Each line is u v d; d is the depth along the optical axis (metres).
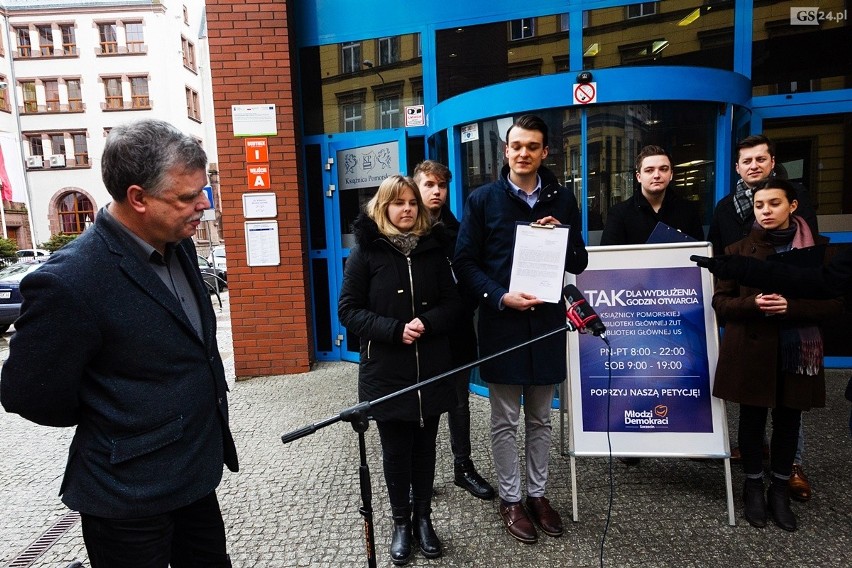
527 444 2.47
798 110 4.30
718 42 4.29
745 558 2.15
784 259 2.15
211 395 1.45
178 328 1.35
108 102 29.44
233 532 2.49
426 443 2.25
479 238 2.38
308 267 5.23
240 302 4.89
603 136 3.70
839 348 4.36
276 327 4.92
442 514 2.57
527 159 2.23
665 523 2.42
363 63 4.96
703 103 3.68
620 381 2.54
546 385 2.31
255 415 4.00
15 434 4.02
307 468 3.13
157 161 1.23
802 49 4.28
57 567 2.32
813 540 2.25
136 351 1.27
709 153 3.81
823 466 2.84
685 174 3.82
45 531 2.63
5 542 2.54
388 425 2.20
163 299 1.32
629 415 2.52
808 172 4.38
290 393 4.45
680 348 2.53
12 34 28.44
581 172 3.73
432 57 4.68
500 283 2.32
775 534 2.30
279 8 4.64
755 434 2.38
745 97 3.90
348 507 2.69
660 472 2.90
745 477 2.57
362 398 2.18
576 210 2.40
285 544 2.39
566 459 3.09
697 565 2.12
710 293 2.54
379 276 2.15
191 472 1.36
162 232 1.32
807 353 2.22
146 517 1.29
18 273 9.19
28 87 29.09
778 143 4.40
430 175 2.68
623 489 2.73
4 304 8.38
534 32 4.41
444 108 4.21
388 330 2.04
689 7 4.26
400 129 4.83
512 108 3.71
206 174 1.36
